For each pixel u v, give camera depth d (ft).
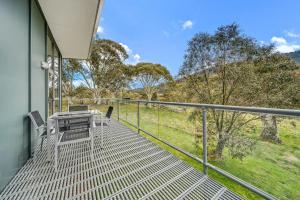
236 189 7.39
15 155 6.92
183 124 12.05
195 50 25.50
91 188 5.86
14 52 7.06
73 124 10.03
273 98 19.24
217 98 22.81
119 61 60.03
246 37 22.72
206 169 6.91
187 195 5.52
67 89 48.80
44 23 12.92
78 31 15.56
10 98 6.59
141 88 61.82
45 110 13.15
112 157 8.68
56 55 20.30
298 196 5.16
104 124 11.39
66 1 10.76
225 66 22.57
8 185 5.99
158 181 6.37
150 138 12.22
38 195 5.41
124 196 5.44
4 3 6.19
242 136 8.14
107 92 58.95
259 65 21.65
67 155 8.90
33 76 9.73
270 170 6.21
